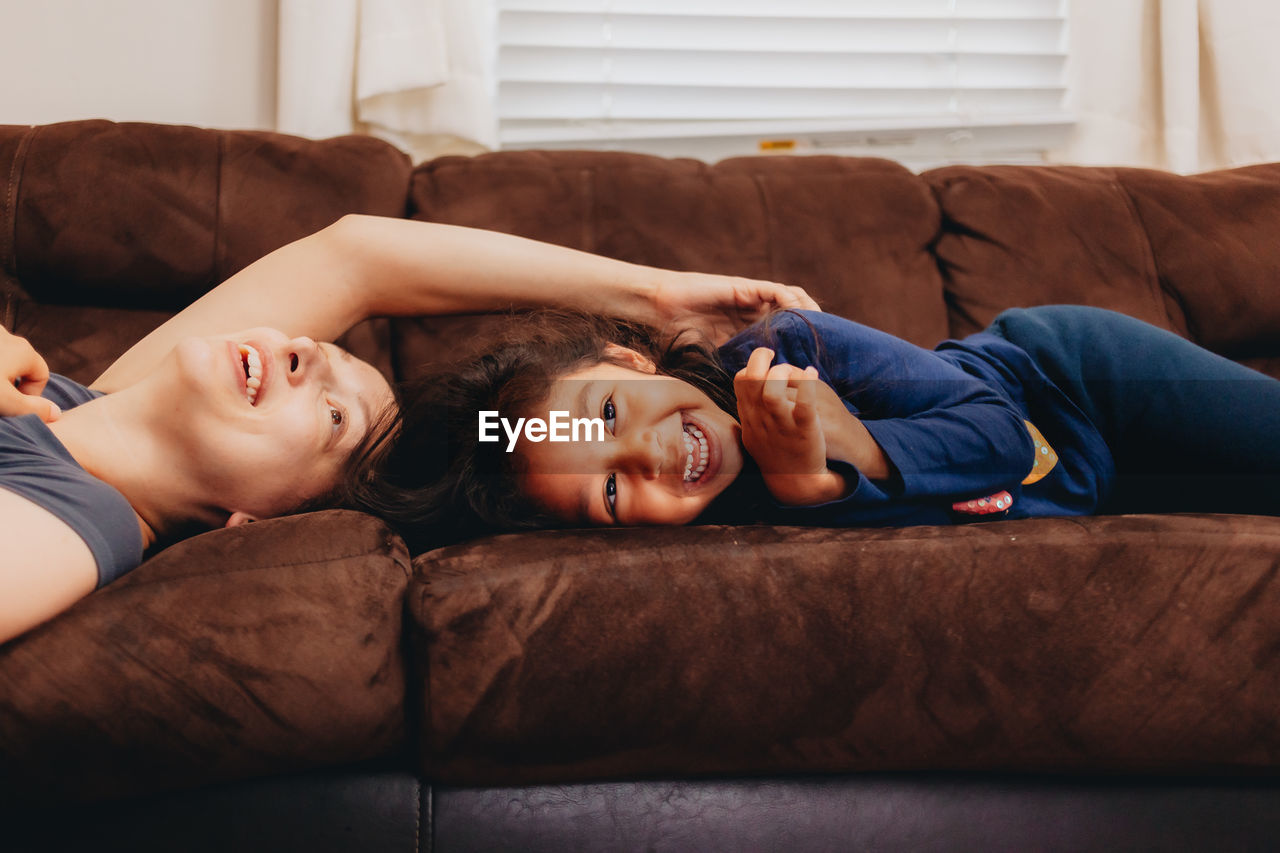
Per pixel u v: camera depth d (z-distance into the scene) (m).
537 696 0.59
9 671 0.52
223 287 0.95
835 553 0.60
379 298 0.96
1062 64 1.80
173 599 0.55
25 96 1.38
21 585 0.53
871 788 0.64
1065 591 0.60
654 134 1.70
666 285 0.98
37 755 0.53
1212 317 1.26
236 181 1.12
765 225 1.22
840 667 0.59
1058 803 0.64
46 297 1.10
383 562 0.60
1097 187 1.31
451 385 0.88
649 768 0.61
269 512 0.81
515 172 1.21
